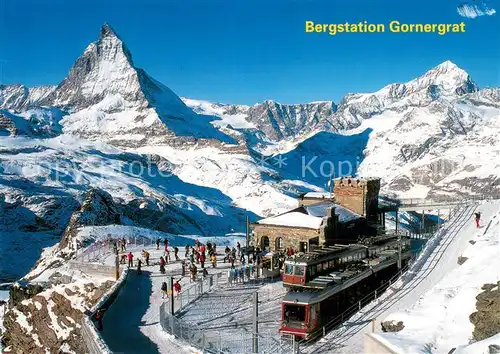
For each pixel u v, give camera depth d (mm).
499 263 47750
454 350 33188
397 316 43750
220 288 58656
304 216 78562
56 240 172875
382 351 36969
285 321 45188
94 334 41125
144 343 43125
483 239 60750
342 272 53469
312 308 45250
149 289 59562
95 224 119125
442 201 112688
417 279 59125
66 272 75312
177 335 44250
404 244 72312
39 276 87250
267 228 77375
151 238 101438
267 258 64312
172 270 68125
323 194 100625
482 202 94188
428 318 42438
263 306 53188
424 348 36031
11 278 142000
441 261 64438
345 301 52625
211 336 45000
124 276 61812
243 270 61844
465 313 40906
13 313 73250
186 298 55062
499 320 37000
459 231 75812
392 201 110250
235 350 42125
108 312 51219
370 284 59344
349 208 90938
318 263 50750
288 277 48844
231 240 117188
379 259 60875
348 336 44719
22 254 159875
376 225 88500
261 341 44281
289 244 75688
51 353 63219
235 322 48844
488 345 31594
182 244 103188
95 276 69250
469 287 44500
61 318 65375
